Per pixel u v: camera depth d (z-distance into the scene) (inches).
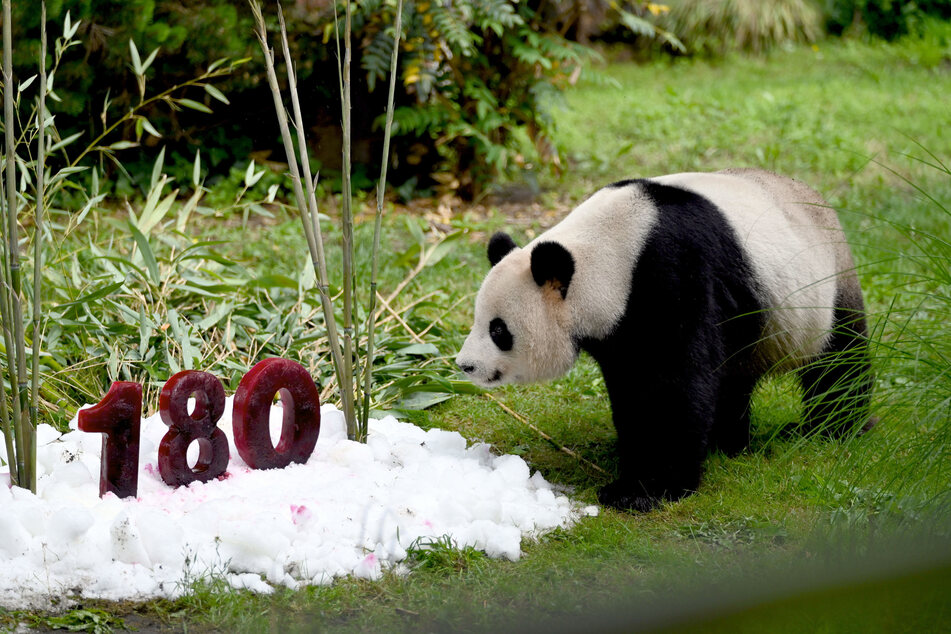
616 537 159.3
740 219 179.0
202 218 348.8
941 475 153.3
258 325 235.8
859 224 337.7
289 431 173.9
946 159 441.1
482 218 370.9
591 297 167.8
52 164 354.6
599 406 226.2
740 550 155.6
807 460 191.8
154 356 217.6
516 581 144.8
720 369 178.5
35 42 326.3
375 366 227.6
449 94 384.2
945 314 185.0
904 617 126.7
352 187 382.0
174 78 368.2
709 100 540.7
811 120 500.7
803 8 698.8
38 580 135.3
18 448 150.4
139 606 135.3
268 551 144.9
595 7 410.9
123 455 153.1
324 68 378.6
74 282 230.1
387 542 152.0
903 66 647.8
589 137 477.4
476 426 214.1
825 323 190.7
